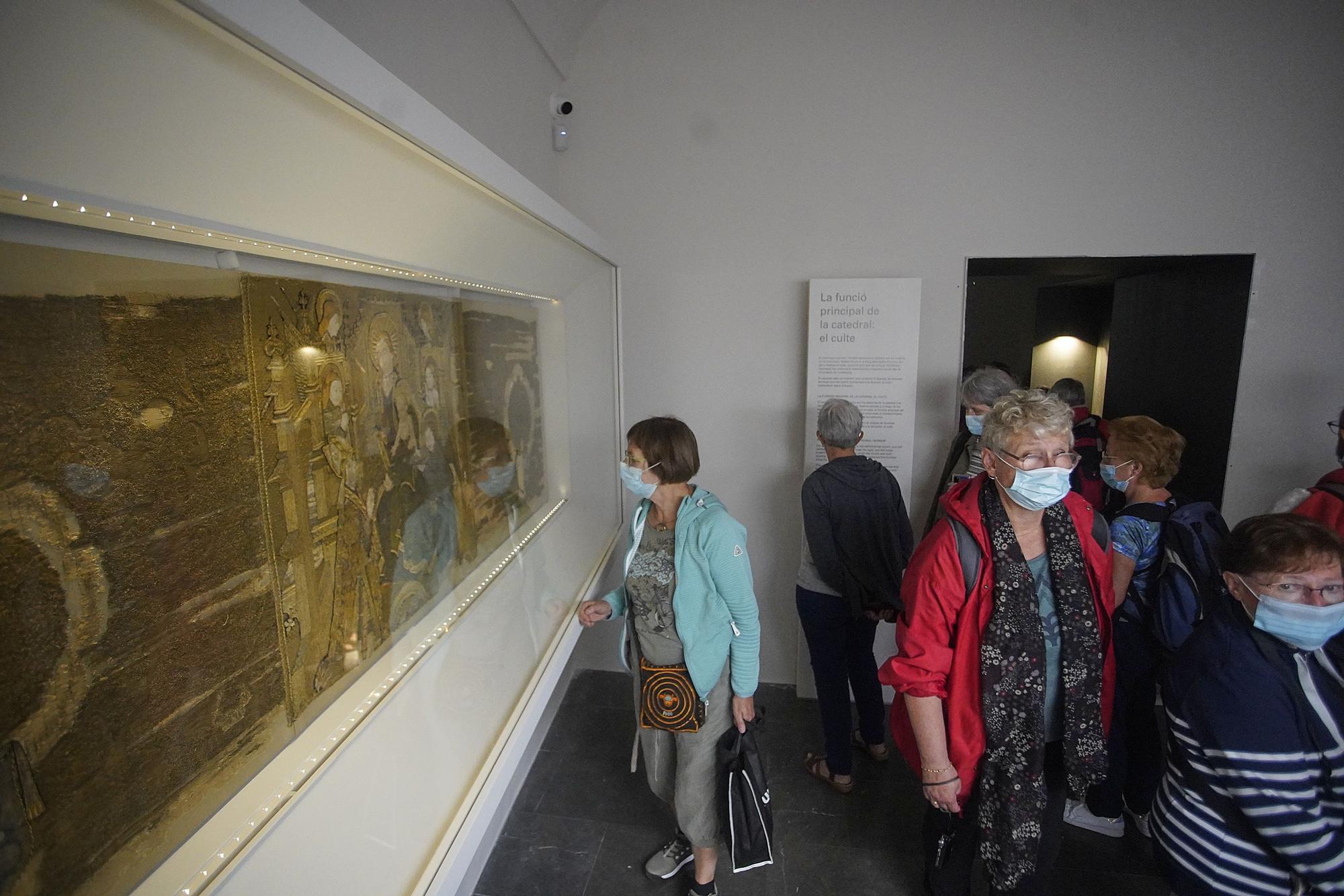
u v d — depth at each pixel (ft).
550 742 9.88
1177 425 11.16
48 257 1.66
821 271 10.32
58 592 1.72
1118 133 9.44
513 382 5.70
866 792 8.68
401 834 3.45
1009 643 4.84
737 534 6.01
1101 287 20.61
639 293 10.73
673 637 6.26
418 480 3.94
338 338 3.08
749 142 10.14
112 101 1.64
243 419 2.45
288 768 2.72
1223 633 4.41
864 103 9.85
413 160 3.08
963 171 9.82
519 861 7.65
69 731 1.76
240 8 1.82
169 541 2.10
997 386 8.41
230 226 2.22
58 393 1.70
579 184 10.53
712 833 6.60
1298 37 8.86
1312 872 4.02
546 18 8.90
